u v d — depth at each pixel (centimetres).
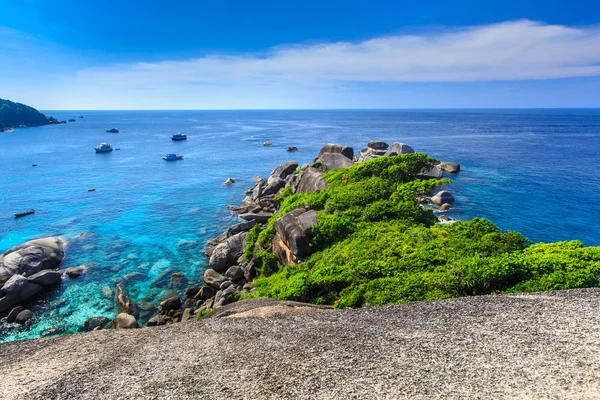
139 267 3127
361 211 2578
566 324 1138
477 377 884
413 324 1206
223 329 1289
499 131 15162
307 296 1844
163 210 4756
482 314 1245
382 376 902
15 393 920
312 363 986
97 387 934
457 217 4028
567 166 6775
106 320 2362
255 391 872
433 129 16762
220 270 3055
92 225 4159
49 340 1294
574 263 1564
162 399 865
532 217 4012
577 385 838
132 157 9106
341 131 16288
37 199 5197
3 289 2500
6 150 10119
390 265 1836
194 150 10400
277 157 9025
